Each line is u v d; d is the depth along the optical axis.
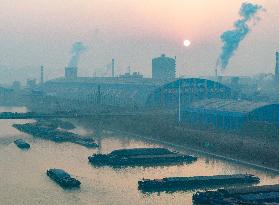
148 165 113.62
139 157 117.06
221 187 92.12
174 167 110.94
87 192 87.69
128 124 177.88
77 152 130.38
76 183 91.94
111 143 146.75
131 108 199.75
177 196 85.69
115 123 187.38
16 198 83.12
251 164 111.44
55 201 81.38
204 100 187.50
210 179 94.38
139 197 84.62
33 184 93.25
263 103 157.62
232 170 105.62
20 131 179.88
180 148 135.50
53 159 119.56
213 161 116.06
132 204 80.12
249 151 117.69
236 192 82.38
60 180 93.88
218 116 158.75
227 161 115.62
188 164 113.88
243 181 95.94
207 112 164.62
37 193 86.75
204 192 83.31
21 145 137.12
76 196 84.81
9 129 186.38
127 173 104.31
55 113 177.00
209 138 135.75
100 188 90.75
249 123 144.25
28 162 115.19
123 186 92.56
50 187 91.12
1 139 155.75
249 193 82.62
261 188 85.00
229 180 95.31
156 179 93.62
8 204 79.44
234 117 151.25
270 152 112.31
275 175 100.56
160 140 151.38
